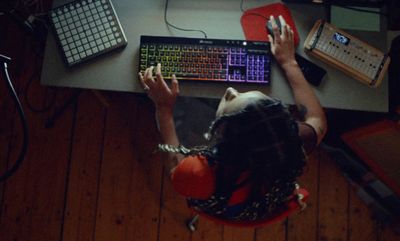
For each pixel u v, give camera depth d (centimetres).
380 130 169
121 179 211
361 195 206
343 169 206
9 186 209
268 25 158
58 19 157
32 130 213
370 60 156
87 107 214
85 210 209
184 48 155
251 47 156
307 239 207
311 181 210
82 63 157
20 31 215
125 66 158
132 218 208
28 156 211
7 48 214
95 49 156
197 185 120
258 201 120
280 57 154
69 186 210
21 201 208
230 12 163
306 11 162
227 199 119
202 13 163
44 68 156
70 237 207
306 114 148
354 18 162
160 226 207
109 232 207
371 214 208
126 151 212
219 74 154
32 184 210
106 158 212
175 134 151
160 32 161
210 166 119
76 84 156
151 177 211
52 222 207
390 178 187
